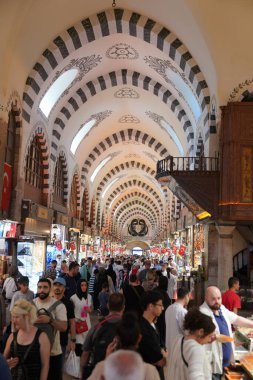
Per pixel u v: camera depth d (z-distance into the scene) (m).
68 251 18.28
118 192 35.22
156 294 3.62
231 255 9.63
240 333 5.13
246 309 9.38
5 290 7.89
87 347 3.62
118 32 12.00
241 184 9.19
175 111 15.06
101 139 21.19
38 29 10.60
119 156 25.84
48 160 14.53
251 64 10.06
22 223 11.64
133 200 44.16
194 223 15.02
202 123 12.10
